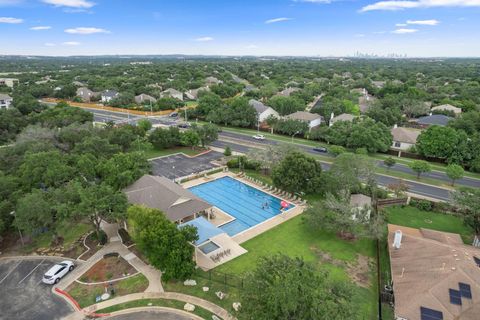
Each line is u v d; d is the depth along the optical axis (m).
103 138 60.44
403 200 45.72
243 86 160.38
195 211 38.88
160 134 69.81
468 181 55.09
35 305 26.20
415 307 23.41
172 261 26.88
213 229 35.31
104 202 33.16
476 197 36.47
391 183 52.38
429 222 40.84
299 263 22.91
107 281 28.98
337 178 44.28
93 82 155.25
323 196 47.50
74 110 83.19
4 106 102.56
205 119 99.62
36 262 32.03
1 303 26.41
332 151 63.47
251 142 77.56
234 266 31.61
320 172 47.06
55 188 39.19
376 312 25.86
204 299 26.81
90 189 34.56
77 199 34.38
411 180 55.22
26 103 94.88
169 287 28.19
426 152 63.53
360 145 66.88
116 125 82.56
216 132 71.75
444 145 61.84
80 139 58.59
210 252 33.72
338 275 30.45
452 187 52.41
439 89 134.88
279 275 20.64
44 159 41.88
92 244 34.91
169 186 42.44
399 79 183.12
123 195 35.56
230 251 34.19
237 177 56.03
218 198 48.22
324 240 36.59
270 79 190.75
